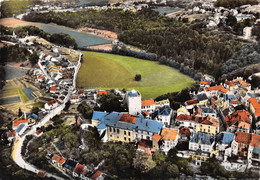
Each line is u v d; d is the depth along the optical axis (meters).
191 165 130.25
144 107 166.38
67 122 168.25
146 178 129.88
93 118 155.00
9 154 147.88
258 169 122.31
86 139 147.50
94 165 135.88
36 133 160.00
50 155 144.75
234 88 172.50
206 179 125.06
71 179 134.12
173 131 139.12
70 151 145.38
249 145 125.06
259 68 177.75
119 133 146.25
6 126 167.50
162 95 180.38
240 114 141.50
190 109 166.38
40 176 135.12
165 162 131.12
